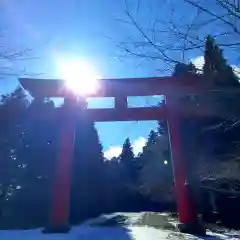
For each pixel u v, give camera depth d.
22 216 19.94
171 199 26.09
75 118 16.31
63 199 15.39
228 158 8.48
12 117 16.55
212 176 8.08
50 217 15.62
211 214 19.28
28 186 20.55
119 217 26.94
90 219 24.88
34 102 16.86
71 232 15.43
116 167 39.31
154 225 19.41
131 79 15.33
